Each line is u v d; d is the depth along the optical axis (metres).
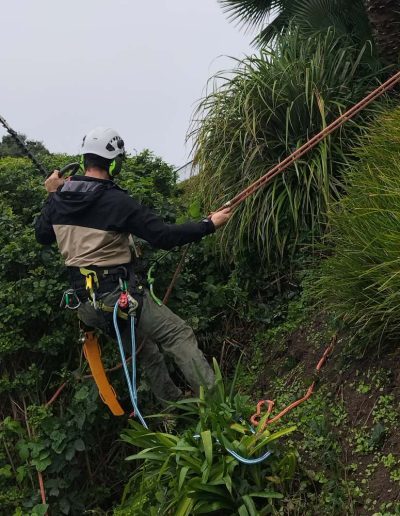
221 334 4.84
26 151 4.11
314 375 3.67
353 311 3.38
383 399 3.17
